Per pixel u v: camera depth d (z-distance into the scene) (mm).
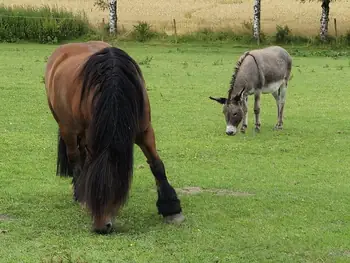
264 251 7004
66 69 7953
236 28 39125
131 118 7078
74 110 7602
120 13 45656
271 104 18547
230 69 25703
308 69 26078
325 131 14703
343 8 50625
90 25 36750
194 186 9945
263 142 13406
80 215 8195
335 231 7793
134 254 6762
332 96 19703
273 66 14461
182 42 36250
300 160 11961
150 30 37594
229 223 7973
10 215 8211
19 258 6594
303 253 6988
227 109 13664
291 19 45188
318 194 9562
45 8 37656
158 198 7992
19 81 20516
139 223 7891
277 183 10211
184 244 7121
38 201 8867
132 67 7348
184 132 14211
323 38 37031
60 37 35156
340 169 11305
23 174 10461
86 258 6609
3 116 15266
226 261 6660
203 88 20625
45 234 7398
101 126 6977
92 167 7004
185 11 47438
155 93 19328
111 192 6969
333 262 6750
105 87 7082
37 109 16234
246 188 9836
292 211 8609
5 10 36531
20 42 34219
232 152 12469
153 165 7902
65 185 9797
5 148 12172
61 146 8898
